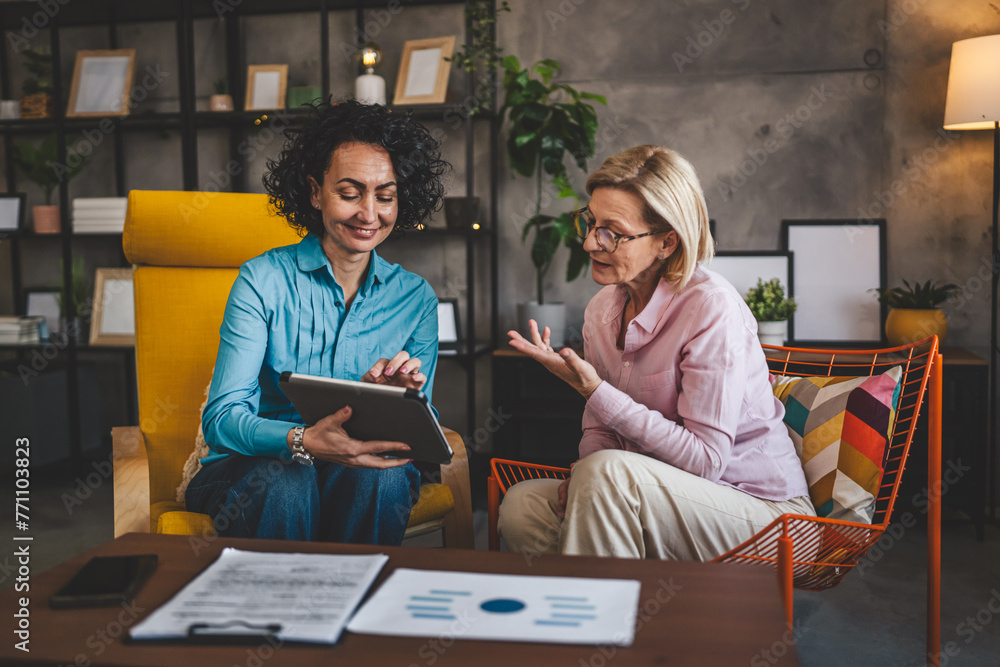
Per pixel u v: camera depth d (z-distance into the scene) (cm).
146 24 330
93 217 308
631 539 122
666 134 296
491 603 85
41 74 327
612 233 131
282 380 113
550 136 276
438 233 288
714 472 128
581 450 151
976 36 272
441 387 324
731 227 295
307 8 315
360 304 147
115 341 316
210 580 91
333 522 136
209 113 297
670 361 135
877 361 249
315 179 139
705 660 73
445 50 294
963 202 277
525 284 313
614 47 298
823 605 197
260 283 139
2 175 347
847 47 282
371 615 82
